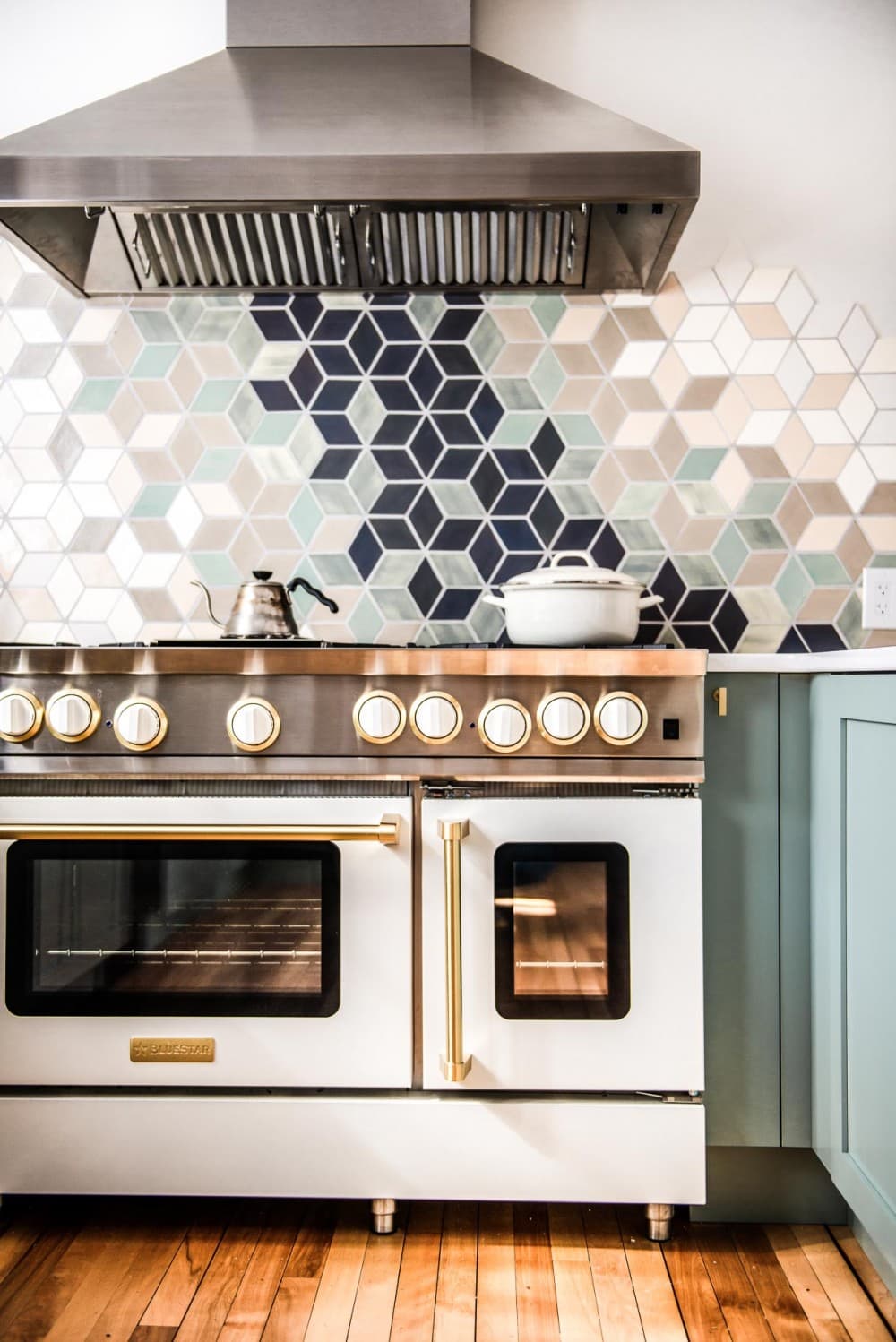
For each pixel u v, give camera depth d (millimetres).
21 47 1883
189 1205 1472
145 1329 1162
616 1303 1220
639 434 1849
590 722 1296
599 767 1307
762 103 1849
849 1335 1160
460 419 1861
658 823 1307
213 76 1562
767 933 1401
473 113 1461
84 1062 1339
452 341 1863
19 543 1894
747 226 1850
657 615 1846
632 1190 1306
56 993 1341
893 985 1113
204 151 1383
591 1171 1306
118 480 1887
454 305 1864
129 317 1890
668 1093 1323
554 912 1325
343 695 1312
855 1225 1389
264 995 1325
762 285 1848
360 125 1434
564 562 1851
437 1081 1315
